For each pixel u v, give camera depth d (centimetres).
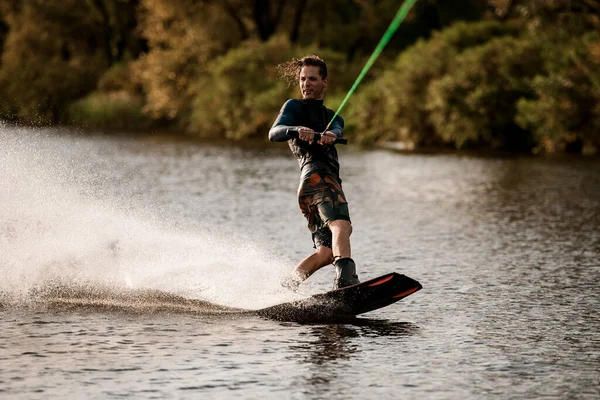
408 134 6169
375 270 1706
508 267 1741
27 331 1196
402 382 978
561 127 5356
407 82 6147
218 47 8419
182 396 921
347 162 4697
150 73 8438
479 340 1168
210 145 6400
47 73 9975
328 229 1349
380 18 8669
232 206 2789
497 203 2877
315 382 974
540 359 1078
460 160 4825
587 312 1344
